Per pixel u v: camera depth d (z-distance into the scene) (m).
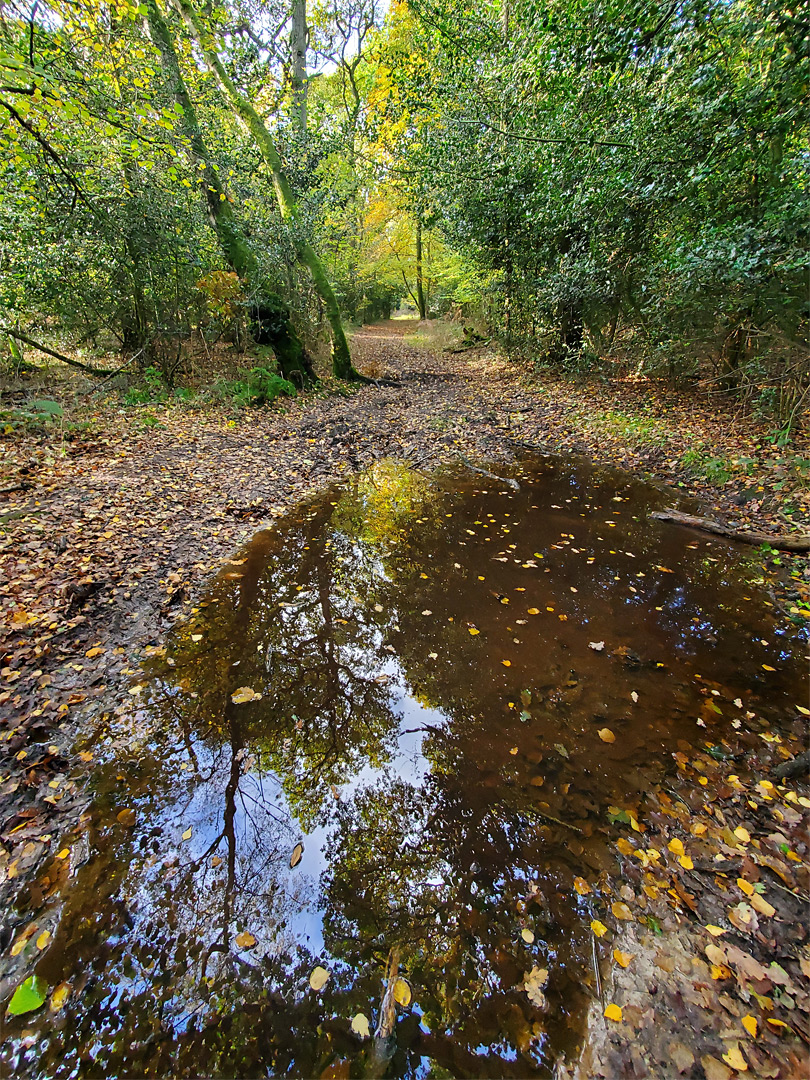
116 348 9.82
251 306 9.88
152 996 1.61
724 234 5.72
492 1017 1.58
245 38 11.14
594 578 4.21
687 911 1.86
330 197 11.66
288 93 11.36
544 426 8.52
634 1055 1.49
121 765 2.41
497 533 5.07
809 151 5.09
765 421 6.72
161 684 2.94
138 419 7.64
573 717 2.77
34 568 3.70
